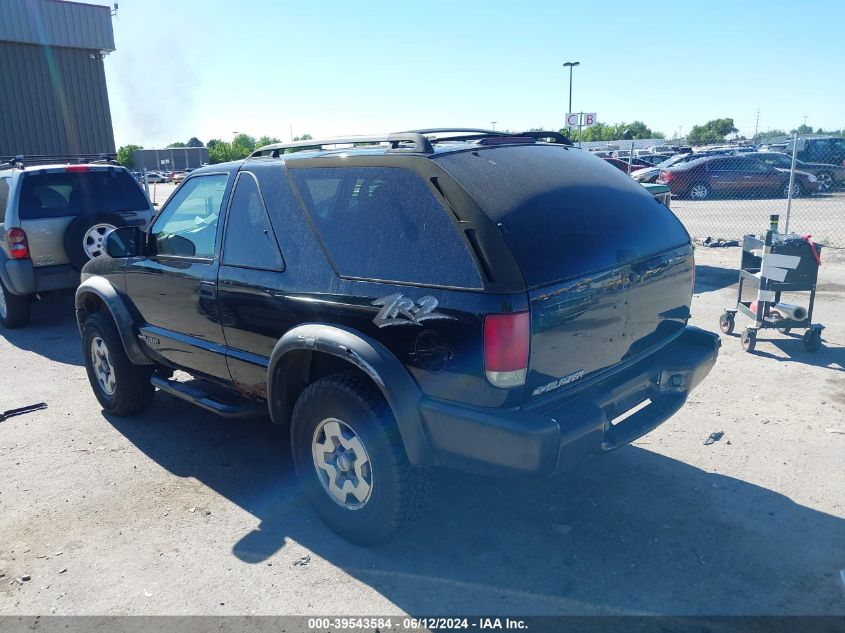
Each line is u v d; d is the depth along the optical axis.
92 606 3.13
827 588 3.09
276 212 3.77
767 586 3.12
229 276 3.96
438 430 3.05
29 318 8.55
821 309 7.70
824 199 20.62
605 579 3.20
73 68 18.61
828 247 11.79
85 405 5.69
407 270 3.12
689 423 4.84
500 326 2.80
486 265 2.86
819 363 5.98
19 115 17.86
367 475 3.35
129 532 3.72
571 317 3.04
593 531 3.59
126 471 4.44
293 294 3.57
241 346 4.02
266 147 4.13
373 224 3.30
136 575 3.34
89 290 5.16
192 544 3.60
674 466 4.24
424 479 3.27
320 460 3.56
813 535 3.49
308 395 3.50
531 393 2.95
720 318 7.08
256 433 5.01
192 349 4.39
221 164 4.29
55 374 6.58
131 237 4.73
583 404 3.11
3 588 3.27
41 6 17.61
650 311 3.62
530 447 2.80
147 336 4.79
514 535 3.58
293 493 4.11
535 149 3.73
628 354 3.52
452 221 3.00
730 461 4.28
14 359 7.14
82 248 7.88
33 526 3.80
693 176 21.33
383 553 3.47
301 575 3.31
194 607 3.10
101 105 19.31
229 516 3.87
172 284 4.43
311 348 3.37
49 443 4.91
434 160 3.17
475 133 4.26
